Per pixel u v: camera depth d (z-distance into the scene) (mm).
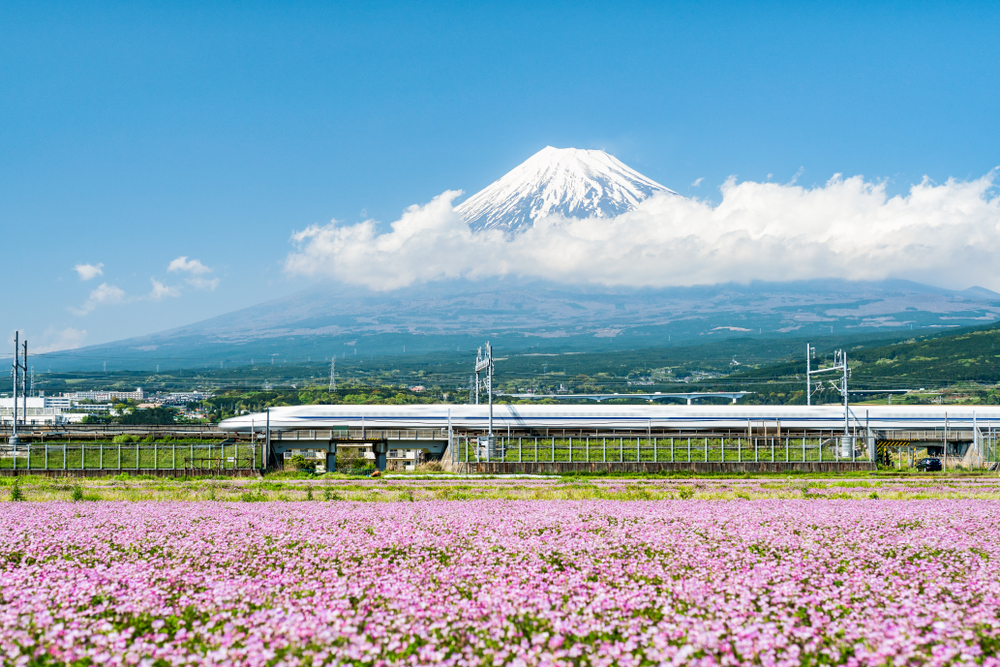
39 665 13398
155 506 39062
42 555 23875
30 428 86250
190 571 21000
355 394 181125
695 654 13258
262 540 26344
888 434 87875
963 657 13109
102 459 68875
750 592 17719
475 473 69500
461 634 14719
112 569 21094
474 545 25078
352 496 45562
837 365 86875
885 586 18391
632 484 56969
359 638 13961
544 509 36594
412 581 19188
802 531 28156
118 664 13242
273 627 14641
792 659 13234
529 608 16266
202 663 13336
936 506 38125
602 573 20281
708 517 32656
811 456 78250
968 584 18766
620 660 13031
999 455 77625
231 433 83875
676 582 18906
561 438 82062
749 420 87500
